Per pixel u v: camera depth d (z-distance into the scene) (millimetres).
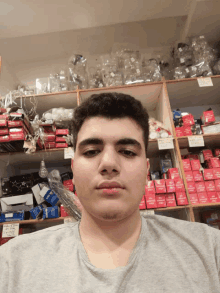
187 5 2145
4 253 601
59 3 1990
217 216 1791
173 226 654
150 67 2012
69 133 1743
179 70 1983
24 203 1669
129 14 2193
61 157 1962
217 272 541
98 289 504
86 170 581
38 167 2234
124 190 563
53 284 520
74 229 674
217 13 2117
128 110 640
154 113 2307
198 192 1655
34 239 633
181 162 1691
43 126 1708
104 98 662
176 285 510
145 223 665
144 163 631
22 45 2416
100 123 616
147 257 564
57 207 1598
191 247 586
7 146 1672
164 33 2459
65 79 2014
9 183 1729
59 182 1597
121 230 587
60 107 1934
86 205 578
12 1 1924
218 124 1795
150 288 510
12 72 2562
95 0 1999
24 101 1931
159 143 1738
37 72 2633
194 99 2230
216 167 1697
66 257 574
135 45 2564
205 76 1916
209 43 2449
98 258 565
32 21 2152
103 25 2295
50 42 2422
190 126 1813
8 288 530
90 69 2258
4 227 1572
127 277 530
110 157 567
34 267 557
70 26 2264
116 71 2008
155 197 1620
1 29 2207
